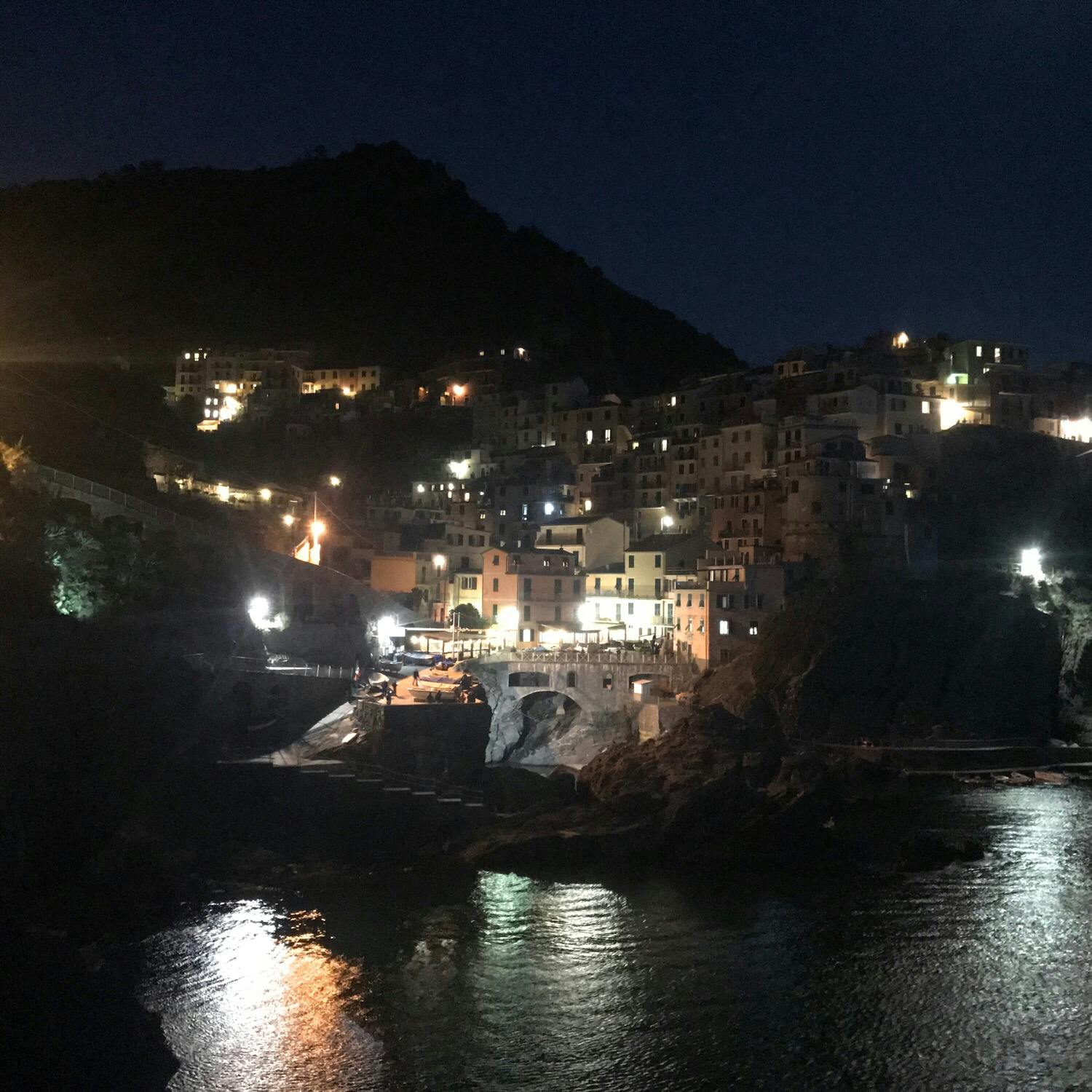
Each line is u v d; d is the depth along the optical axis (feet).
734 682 373.20
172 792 216.54
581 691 359.87
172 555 271.49
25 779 170.60
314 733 260.01
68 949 153.38
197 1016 149.79
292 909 192.75
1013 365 517.55
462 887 211.41
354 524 442.91
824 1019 155.53
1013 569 433.48
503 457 572.51
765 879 222.07
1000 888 216.95
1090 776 337.93
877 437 467.93
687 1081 137.39
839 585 397.19
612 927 191.83
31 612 195.42
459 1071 138.21
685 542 448.24
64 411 400.47
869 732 361.71
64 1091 126.41
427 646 373.81
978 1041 150.20
